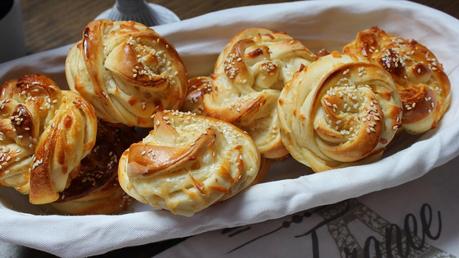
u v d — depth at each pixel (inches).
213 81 21.9
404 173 19.7
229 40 23.3
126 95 21.0
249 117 21.1
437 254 20.1
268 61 21.7
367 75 20.2
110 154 21.7
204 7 27.7
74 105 20.1
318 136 20.1
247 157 19.8
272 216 19.3
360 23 23.7
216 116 21.2
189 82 23.0
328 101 19.9
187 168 18.9
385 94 20.3
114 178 21.4
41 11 27.5
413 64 21.9
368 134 19.6
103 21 21.5
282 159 22.2
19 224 19.0
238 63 21.5
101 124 22.1
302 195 19.3
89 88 20.9
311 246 20.3
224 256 20.2
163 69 21.6
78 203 21.1
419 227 20.6
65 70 21.9
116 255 20.5
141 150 19.1
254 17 23.1
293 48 22.1
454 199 21.1
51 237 18.8
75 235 18.8
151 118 21.4
